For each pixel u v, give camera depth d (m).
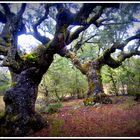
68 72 26.77
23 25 11.58
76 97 29.17
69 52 17.86
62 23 9.01
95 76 16.78
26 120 9.16
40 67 9.70
